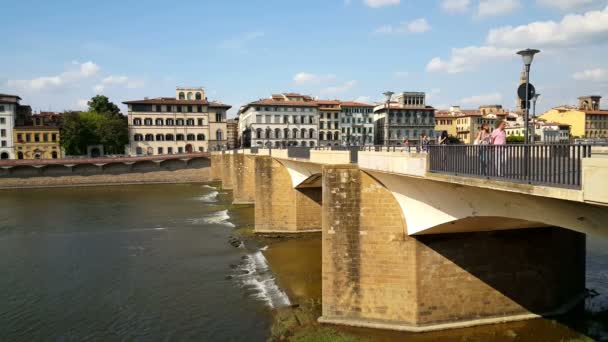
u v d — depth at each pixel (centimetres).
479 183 1212
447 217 1611
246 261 3078
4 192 7519
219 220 4641
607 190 826
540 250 1955
